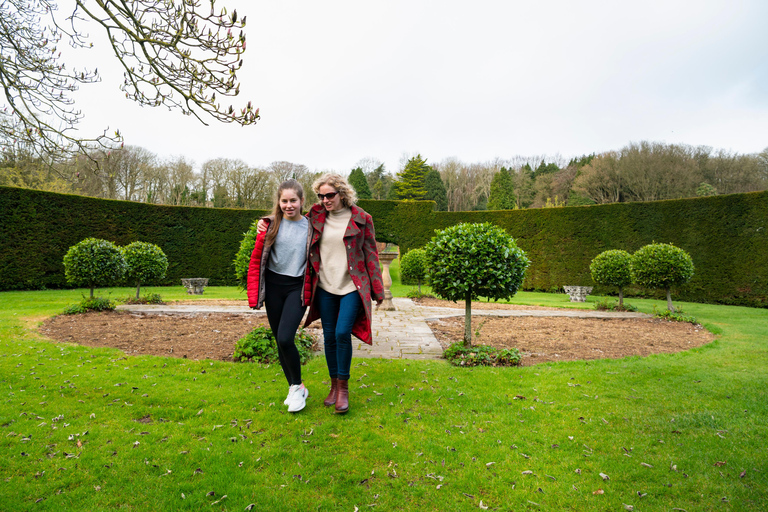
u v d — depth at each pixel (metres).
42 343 4.28
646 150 25.16
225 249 14.28
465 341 4.45
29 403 2.64
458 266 4.27
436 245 4.44
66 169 11.50
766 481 1.88
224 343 4.59
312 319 2.87
